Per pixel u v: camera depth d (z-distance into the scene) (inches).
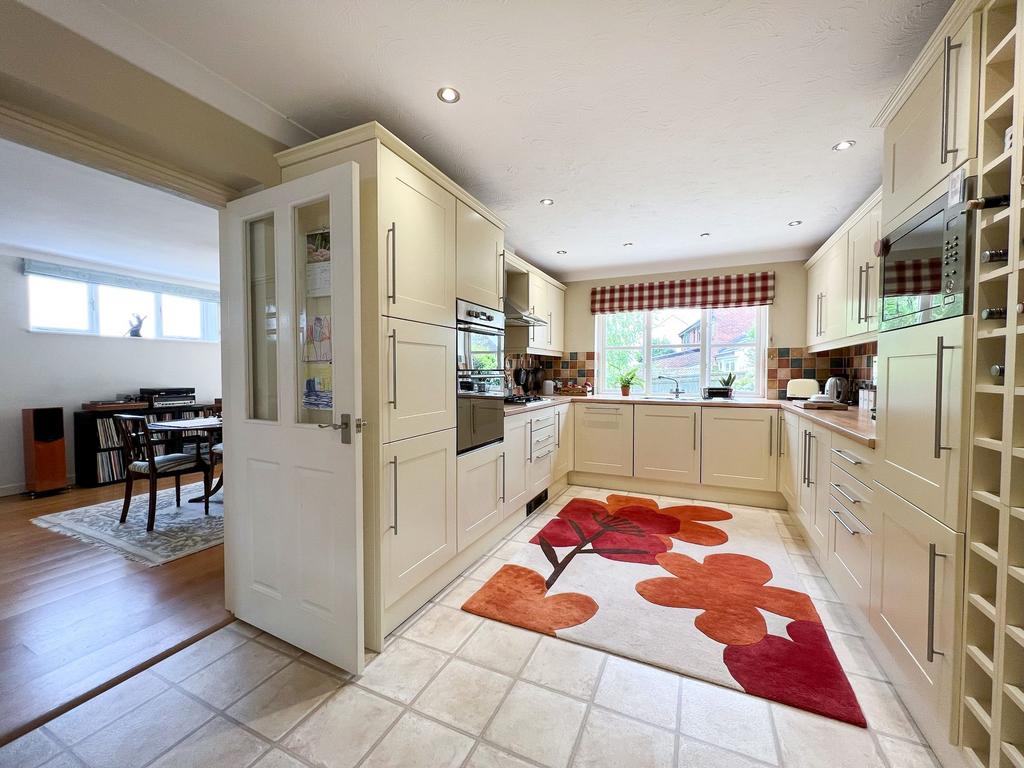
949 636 47.5
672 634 74.2
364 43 59.1
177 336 213.0
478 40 58.6
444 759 50.3
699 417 151.0
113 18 54.1
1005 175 44.8
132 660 68.0
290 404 68.4
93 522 130.5
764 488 142.8
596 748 51.8
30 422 157.3
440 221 85.4
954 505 47.1
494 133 81.8
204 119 65.0
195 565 102.0
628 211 121.1
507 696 60.3
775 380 163.5
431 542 84.0
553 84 67.8
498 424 111.7
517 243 150.6
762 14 54.2
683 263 174.1
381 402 69.5
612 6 52.8
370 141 68.1
